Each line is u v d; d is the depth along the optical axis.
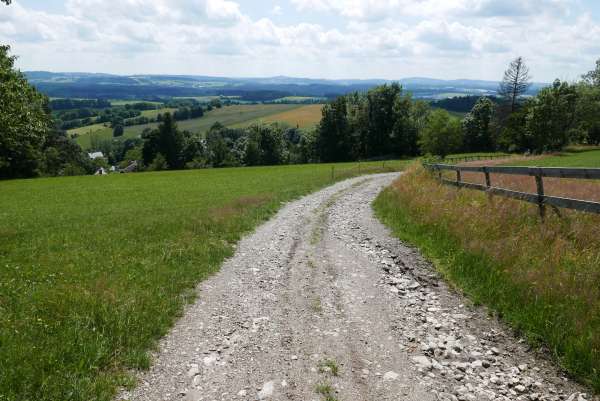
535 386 5.66
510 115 95.25
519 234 9.62
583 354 5.85
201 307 8.47
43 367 5.69
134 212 23.38
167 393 5.58
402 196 18.48
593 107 85.94
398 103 117.38
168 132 129.62
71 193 42.44
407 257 11.37
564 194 13.30
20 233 16.20
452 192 16.14
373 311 8.14
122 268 10.29
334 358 6.45
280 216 19.59
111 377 5.73
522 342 6.68
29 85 18.97
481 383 5.79
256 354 6.59
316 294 9.12
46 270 9.98
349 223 16.78
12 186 52.75
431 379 5.89
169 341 7.00
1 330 6.45
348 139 118.62
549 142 83.25
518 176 20.92
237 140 161.00
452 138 95.25
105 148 191.50
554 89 85.75
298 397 5.48
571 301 6.80
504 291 7.86
